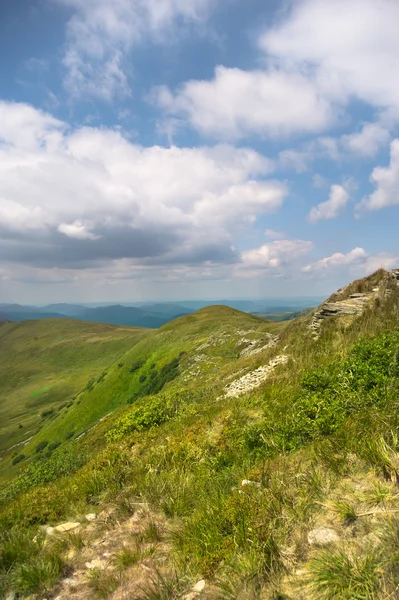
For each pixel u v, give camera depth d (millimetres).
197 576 3627
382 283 17078
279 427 6992
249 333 61781
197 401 16844
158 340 98312
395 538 3008
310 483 4355
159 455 8227
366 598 2602
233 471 6219
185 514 5305
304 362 12547
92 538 5027
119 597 3574
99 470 8602
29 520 6070
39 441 88625
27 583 3951
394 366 7320
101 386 94375
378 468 4223
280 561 3332
